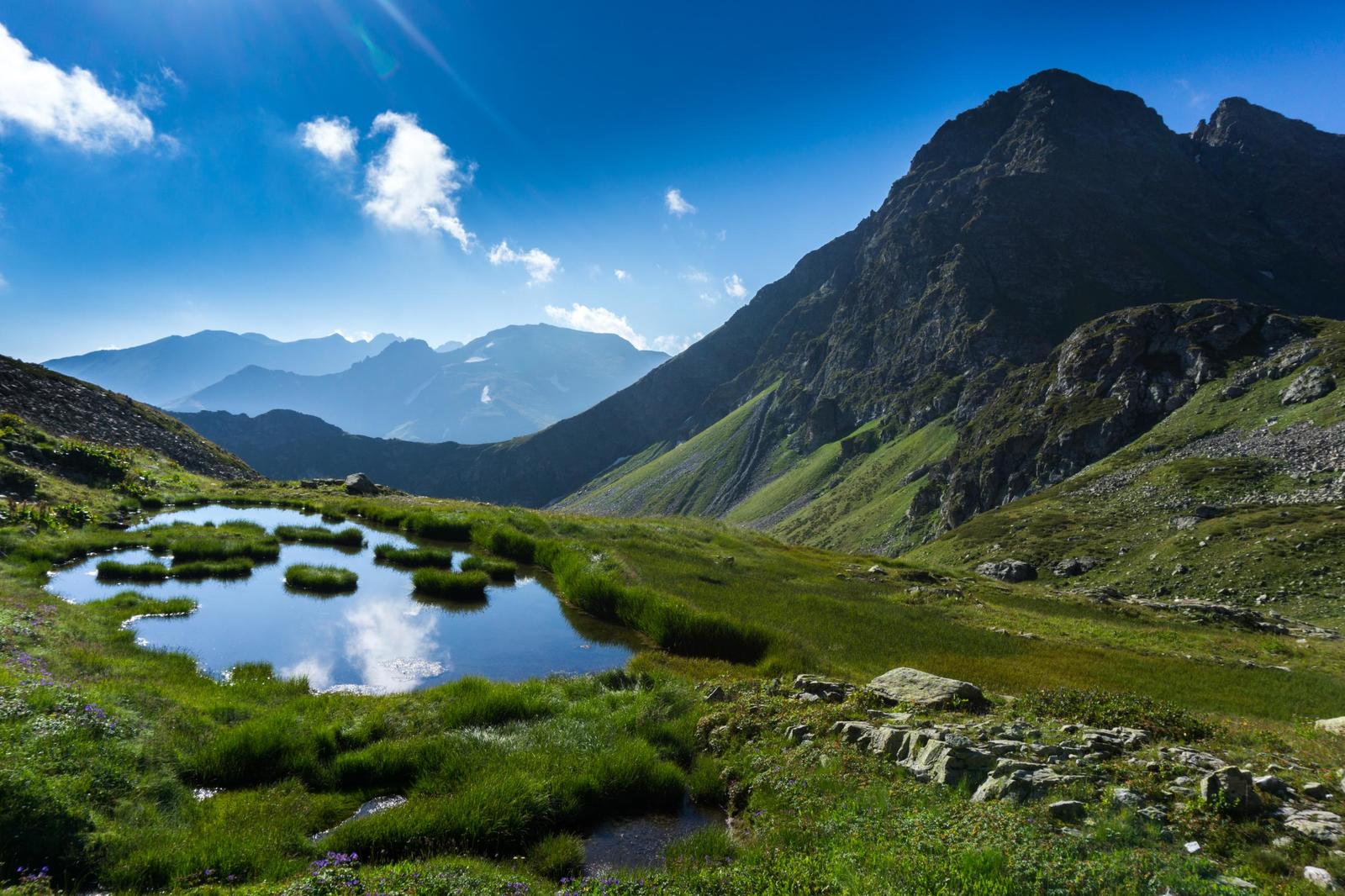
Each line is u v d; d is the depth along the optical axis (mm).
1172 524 92062
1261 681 27438
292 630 24781
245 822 11789
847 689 19234
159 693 16406
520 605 31016
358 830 11562
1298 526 74312
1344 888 8273
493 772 13859
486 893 9250
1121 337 166375
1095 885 8078
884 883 8211
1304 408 109188
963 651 29250
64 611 21672
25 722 12016
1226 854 9383
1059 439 156500
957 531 140500
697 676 22953
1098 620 43750
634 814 13523
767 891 8648
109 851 10008
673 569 40688
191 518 43406
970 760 12758
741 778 14414
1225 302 155125
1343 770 11906
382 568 35125
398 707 17578
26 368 57375
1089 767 12438
